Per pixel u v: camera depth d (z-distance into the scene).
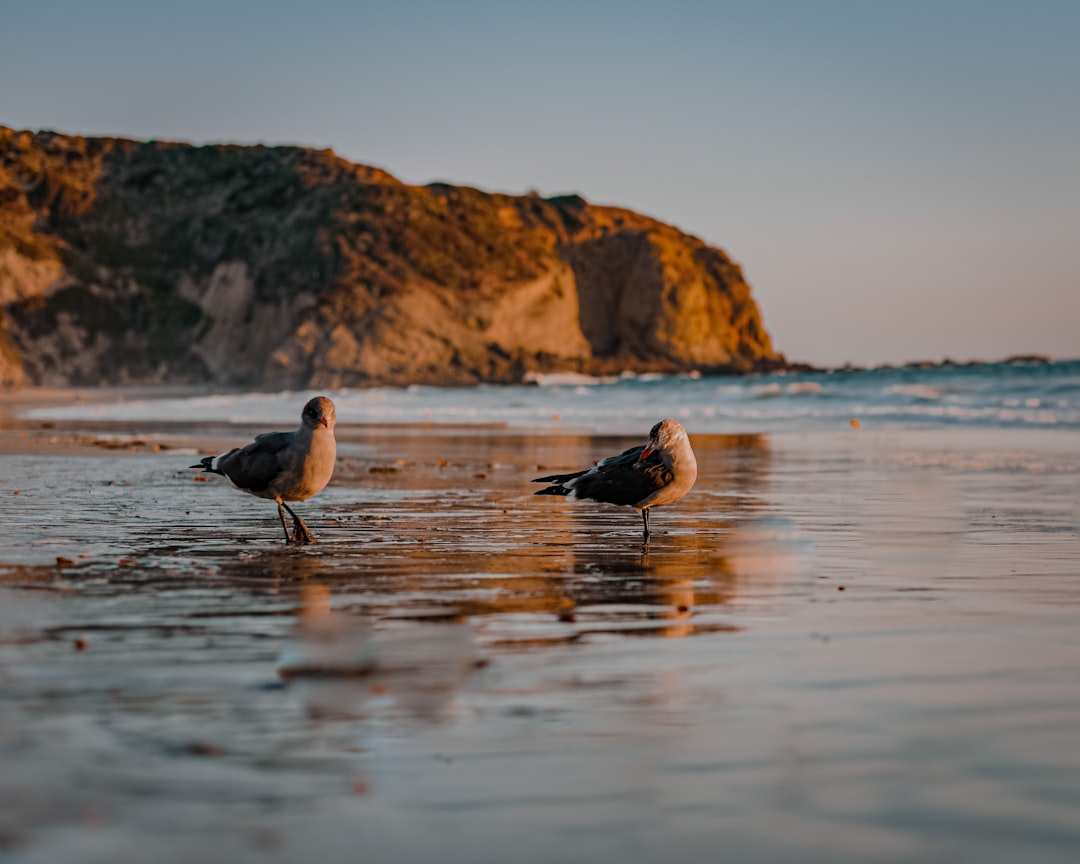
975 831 3.01
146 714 3.96
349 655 4.87
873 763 3.51
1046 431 25.89
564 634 5.34
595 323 150.38
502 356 115.75
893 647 5.04
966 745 3.67
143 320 120.44
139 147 135.62
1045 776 3.40
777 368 150.88
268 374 110.81
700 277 156.75
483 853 2.85
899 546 8.49
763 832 3.00
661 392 47.16
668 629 5.45
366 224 120.31
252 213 128.38
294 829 2.98
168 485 12.91
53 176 126.06
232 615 5.73
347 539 8.74
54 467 15.50
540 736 3.75
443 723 3.89
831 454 19.39
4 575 6.89
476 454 19.34
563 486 8.72
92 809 3.11
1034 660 4.80
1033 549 8.34
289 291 118.75
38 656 4.80
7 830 2.96
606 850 2.88
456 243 123.06
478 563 7.61
